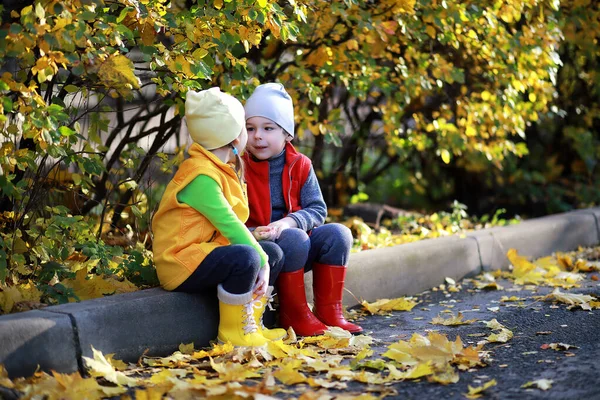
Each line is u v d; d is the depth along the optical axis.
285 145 4.62
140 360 3.72
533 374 3.55
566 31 6.98
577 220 7.41
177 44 4.31
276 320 4.55
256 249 3.98
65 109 4.62
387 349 4.09
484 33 6.06
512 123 6.93
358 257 5.25
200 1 4.36
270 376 3.46
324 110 7.07
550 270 6.15
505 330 4.32
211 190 3.97
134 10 4.02
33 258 4.35
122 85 4.18
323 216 4.55
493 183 9.23
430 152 8.85
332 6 5.00
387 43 5.92
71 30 3.64
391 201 9.81
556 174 9.21
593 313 4.80
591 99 9.05
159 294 3.94
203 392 3.23
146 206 5.68
